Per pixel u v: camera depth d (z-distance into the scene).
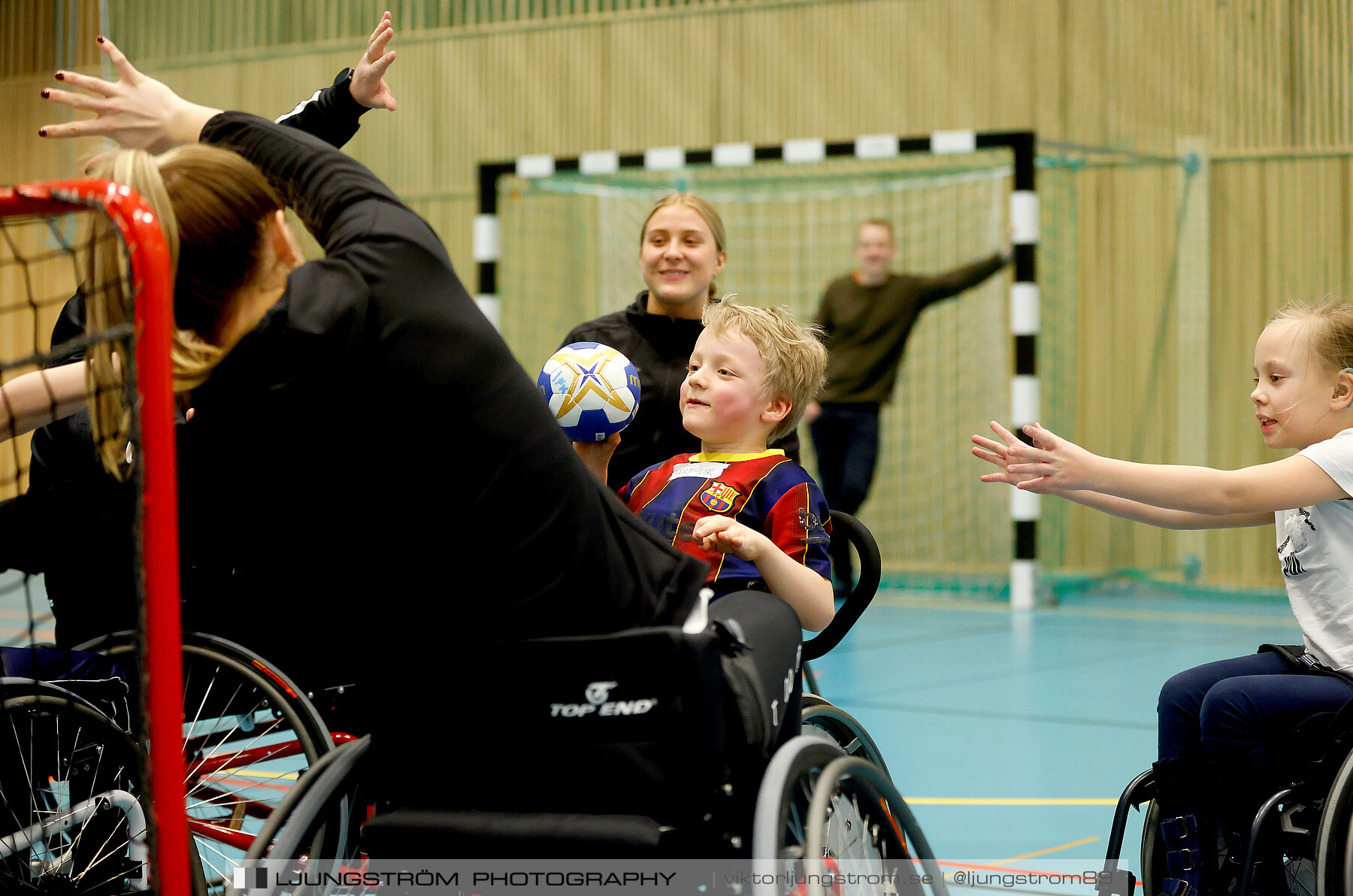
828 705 2.24
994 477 2.01
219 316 1.55
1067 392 8.27
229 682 2.16
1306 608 2.17
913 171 7.99
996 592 7.86
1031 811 3.10
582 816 1.49
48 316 5.42
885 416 8.82
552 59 9.44
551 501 1.51
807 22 8.83
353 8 9.84
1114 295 8.14
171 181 1.52
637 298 3.03
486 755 1.51
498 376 1.52
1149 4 8.00
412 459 1.48
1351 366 2.13
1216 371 7.91
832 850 1.64
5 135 6.39
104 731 1.90
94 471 2.08
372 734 1.57
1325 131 7.62
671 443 2.84
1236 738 2.01
